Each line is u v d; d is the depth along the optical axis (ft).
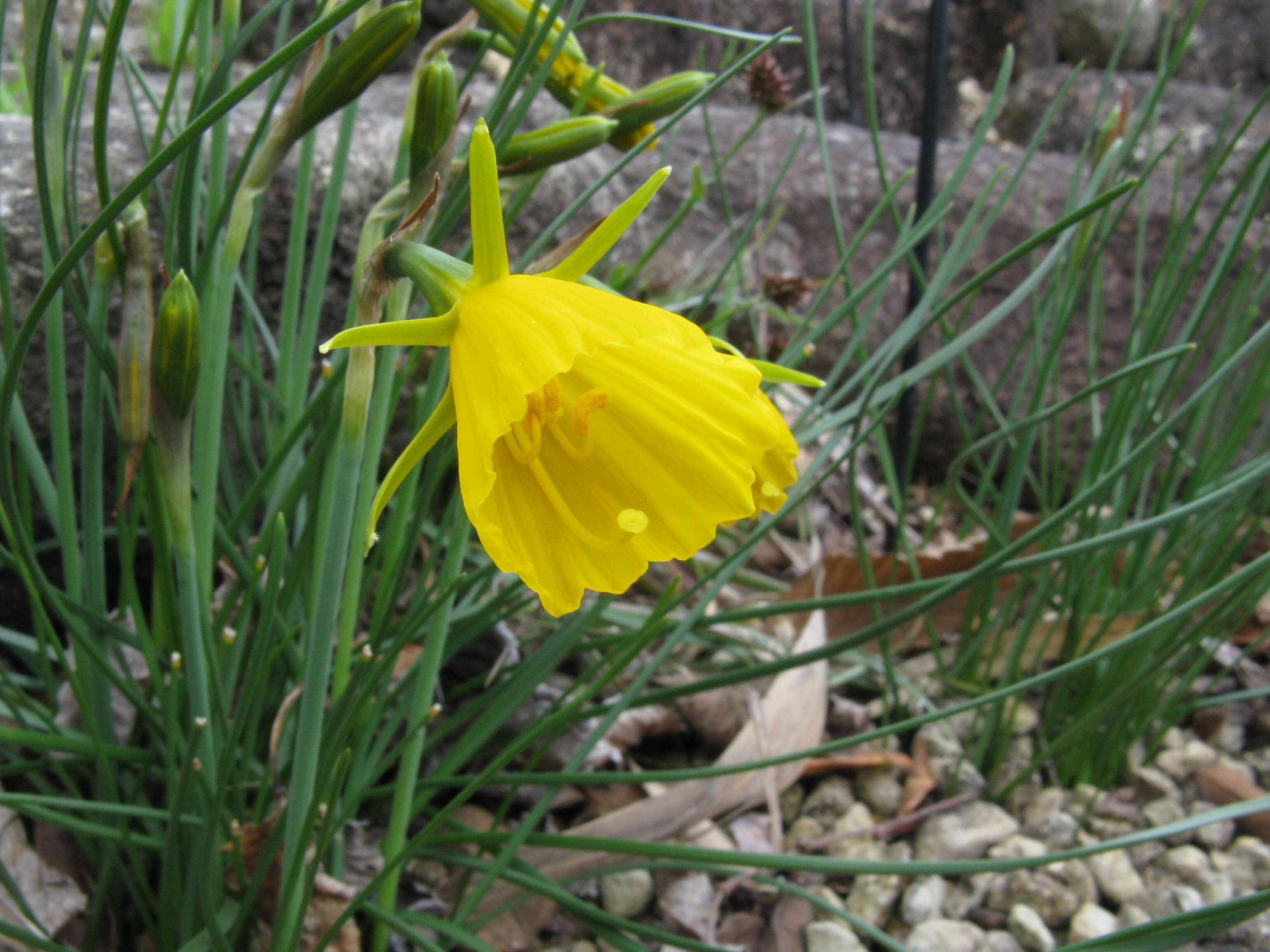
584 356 0.34
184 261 0.48
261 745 0.59
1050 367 0.72
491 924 0.60
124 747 0.52
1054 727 0.80
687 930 0.62
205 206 0.67
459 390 0.32
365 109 1.04
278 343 0.77
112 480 0.72
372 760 0.53
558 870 0.61
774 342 0.87
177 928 0.49
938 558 0.81
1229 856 0.70
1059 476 0.81
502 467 0.34
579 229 1.01
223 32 0.46
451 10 1.32
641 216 1.10
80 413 0.69
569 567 0.34
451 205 0.46
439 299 0.33
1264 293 0.75
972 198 1.17
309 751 0.41
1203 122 1.50
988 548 0.75
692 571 0.93
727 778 0.66
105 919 0.55
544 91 1.26
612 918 0.50
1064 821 0.70
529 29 0.44
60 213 0.45
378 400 0.43
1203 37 1.94
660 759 0.75
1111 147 0.68
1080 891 0.66
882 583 0.83
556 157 0.47
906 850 0.69
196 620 0.41
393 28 0.39
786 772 0.71
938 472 1.17
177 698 0.46
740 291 1.01
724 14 1.54
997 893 0.66
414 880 0.59
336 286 0.82
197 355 0.37
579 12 0.48
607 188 1.06
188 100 0.92
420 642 0.66
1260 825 0.72
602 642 0.63
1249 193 0.86
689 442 0.34
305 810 0.42
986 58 1.84
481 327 0.32
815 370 1.13
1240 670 0.87
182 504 0.39
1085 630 0.75
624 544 0.34
